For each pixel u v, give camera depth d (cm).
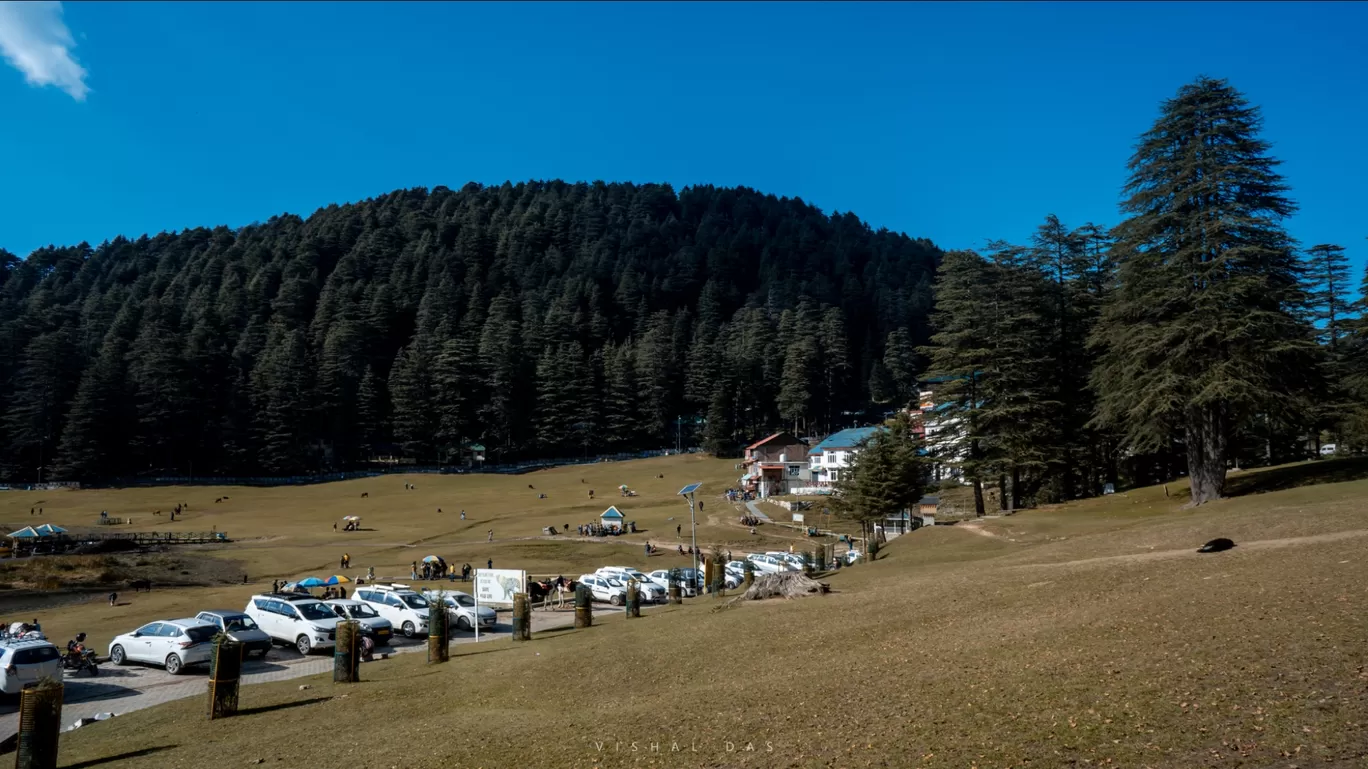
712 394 15362
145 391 12862
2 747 1470
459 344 15062
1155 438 4100
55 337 13088
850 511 5697
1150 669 986
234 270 19800
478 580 2612
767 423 16450
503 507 10144
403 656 2425
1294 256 3772
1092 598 1595
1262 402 3503
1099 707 868
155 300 17225
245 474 13212
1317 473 3759
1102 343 4644
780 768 838
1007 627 1449
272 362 14250
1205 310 3619
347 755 1163
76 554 6756
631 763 942
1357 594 1212
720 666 1557
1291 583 1378
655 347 16238
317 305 17862
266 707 1669
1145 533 2772
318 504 10656
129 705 1906
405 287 18912
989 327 5166
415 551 6931
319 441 14062
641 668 1634
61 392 12962
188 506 10488
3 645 2000
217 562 6347
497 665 1908
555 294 19925
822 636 1692
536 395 15725
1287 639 1020
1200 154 3875
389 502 10731
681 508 9525
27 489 11700
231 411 13675
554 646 2148
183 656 2281
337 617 2673
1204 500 3753
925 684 1111
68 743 1457
